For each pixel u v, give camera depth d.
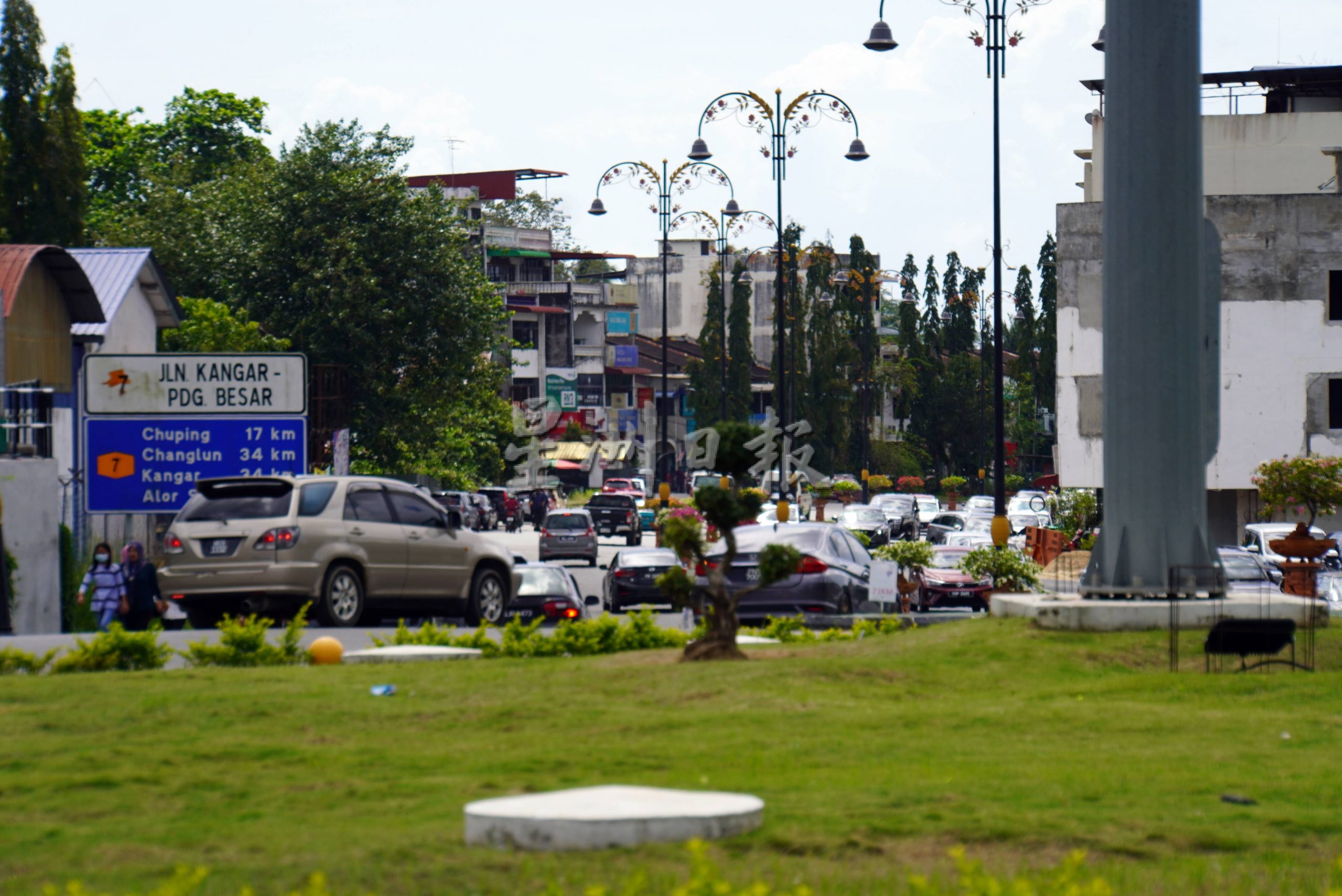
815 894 16.52
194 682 33.38
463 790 22.38
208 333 126.31
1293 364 125.38
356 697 31.38
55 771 23.73
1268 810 21.52
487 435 186.62
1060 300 131.00
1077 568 91.94
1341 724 29.42
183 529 47.62
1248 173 142.88
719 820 18.92
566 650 42.72
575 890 16.50
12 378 78.75
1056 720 29.48
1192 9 42.69
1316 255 125.25
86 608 63.44
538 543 147.38
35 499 62.69
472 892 16.45
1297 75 145.12
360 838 18.89
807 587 54.44
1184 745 27.20
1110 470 42.47
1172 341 41.97
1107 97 43.53
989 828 19.72
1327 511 73.44
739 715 29.81
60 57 135.12
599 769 24.28
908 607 72.31
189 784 22.75
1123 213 42.66
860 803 21.17
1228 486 126.06
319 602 47.53
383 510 50.66
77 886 15.14
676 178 140.25
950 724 29.11
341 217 140.12
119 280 99.88
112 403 71.50
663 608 81.56
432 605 51.94
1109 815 20.84
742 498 36.97
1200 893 17.25
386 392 139.25
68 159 134.62
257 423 69.12
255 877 16.97
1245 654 36.31
